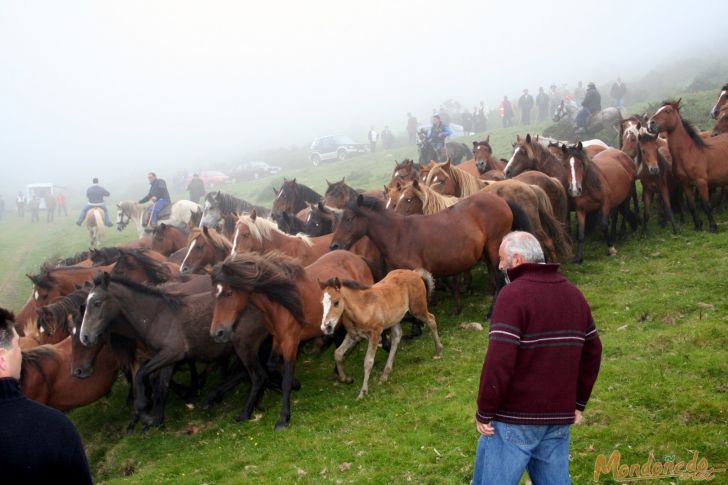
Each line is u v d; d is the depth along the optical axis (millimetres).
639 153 13867
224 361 10430
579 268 11875
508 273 4270
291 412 8523
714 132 14453
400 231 10273
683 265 10750
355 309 8125
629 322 8891
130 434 9227
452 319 10766
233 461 7324
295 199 16016
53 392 8672
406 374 8805
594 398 6770
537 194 11461
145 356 9414
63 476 2902
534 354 3971
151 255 12016
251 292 8227
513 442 3994
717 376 6805
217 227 15750
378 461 6453
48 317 9570
